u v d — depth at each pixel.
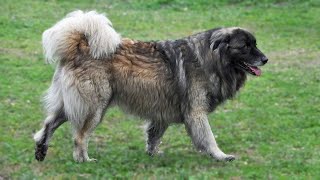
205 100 8.83
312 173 8.12
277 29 20.22
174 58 8.76
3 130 10.30
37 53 16.05
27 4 22.17
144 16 21.45
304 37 19.22
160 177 7.74
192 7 23.03
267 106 12.13
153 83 8.66
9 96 12.37
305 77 14.45
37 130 10.42
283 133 10.29
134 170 8.22
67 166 8.28
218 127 10.80
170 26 20.17
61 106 8.70
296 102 12.38
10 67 14.55
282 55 16.88
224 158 8.79
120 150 9.37
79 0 23.38
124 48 8.66
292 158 8.83
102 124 10.87
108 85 8.55
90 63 8.45
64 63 8.57
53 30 8.51
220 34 8.76
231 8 23.05
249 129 10.64
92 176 7.92
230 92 9.08
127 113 8.96
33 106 11.83
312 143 9.70
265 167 8.41
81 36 8.54
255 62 8.87
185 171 7.97
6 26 18.75
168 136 10.29
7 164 8.41
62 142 9.67
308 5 23.38
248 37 8.85
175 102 8.84
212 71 8.77
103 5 22.89
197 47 8.78
